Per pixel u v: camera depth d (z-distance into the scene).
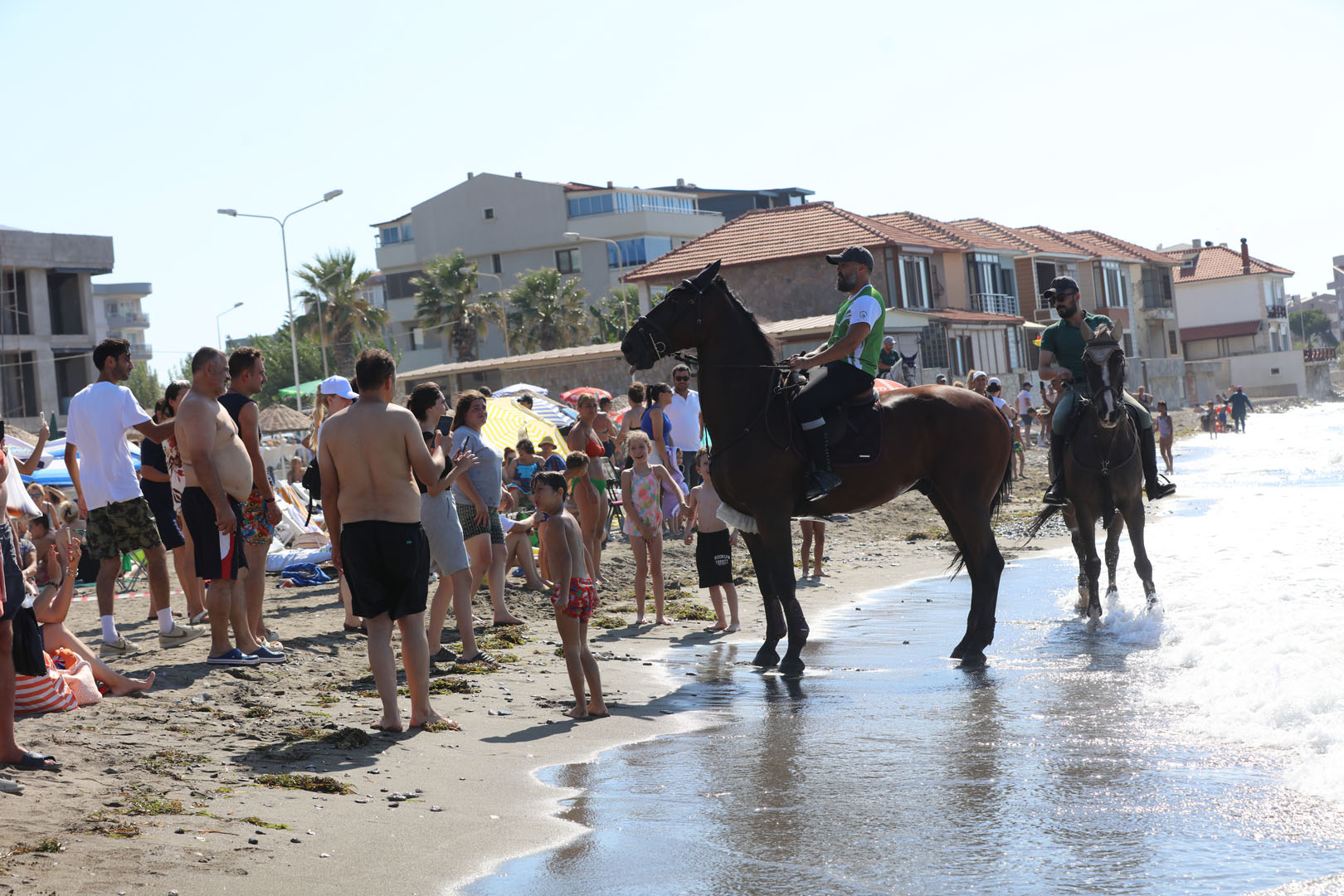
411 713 7.57
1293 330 165.75
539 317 66.38
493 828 5.46
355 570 7.25
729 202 104.19
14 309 52.59
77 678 7.36
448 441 10.31
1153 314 78.38
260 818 5.38
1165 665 8.41
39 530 8.87
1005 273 60.75
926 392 9.88
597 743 7.20
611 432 17.66
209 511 8.55
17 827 4.95
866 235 46.00
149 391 90.94
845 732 7.19
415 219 88.44
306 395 53.28
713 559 11.45
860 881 4.60
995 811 5.39
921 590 13.77
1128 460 10.53
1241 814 5.13
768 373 9.48
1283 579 11.34
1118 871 4.55
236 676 8.33
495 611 11.31
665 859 4.98
